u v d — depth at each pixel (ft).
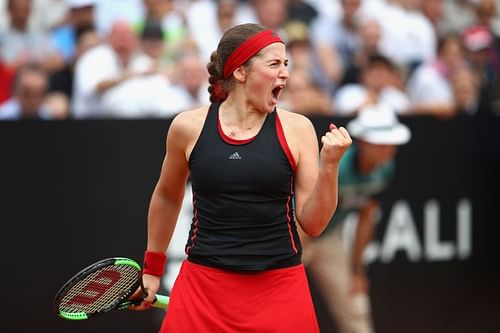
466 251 73.36
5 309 62.85
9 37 69.15
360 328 70.28
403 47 80.38
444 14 83.35
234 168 35.22
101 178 64.23
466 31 83.82
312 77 75.92
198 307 36.11
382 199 70.90
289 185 35.96
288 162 35.63
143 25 72.54
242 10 76.69
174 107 71.92
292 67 75.41
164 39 73.10
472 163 73.41
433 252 72.54
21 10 69.36
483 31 83.76
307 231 36.22
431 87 79.77
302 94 74.84
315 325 36.96
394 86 78.38
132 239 65.00
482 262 73.77
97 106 70.28
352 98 76.13
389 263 71.20
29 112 68.28
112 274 37.27
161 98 71.61
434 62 81.20
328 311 69.72
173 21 74.08
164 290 65.98
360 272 70.33
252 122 35.99
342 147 33.50
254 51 34.96
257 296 35.73
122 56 71.05
